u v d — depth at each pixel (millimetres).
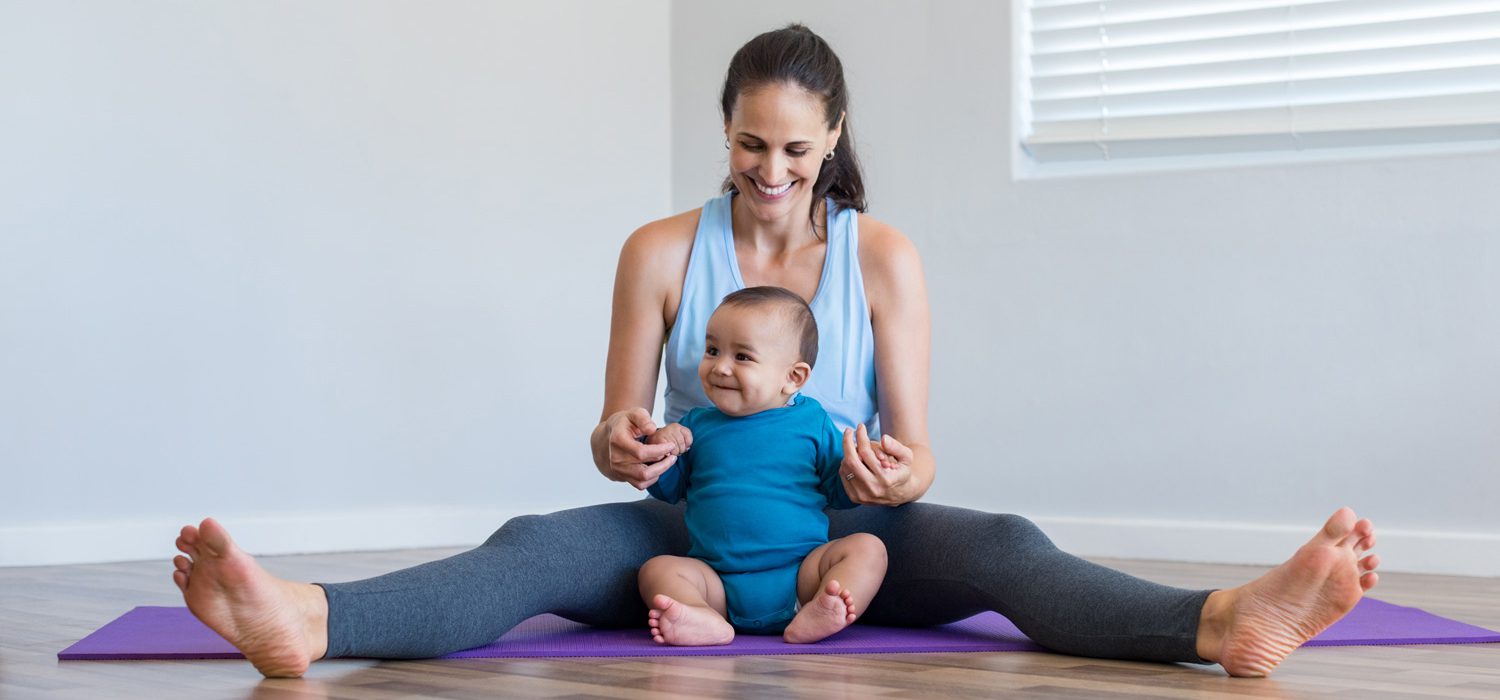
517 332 3844
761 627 1883
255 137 3375
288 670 1523
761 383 1899
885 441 1795
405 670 1616
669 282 2080
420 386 3654
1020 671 1624
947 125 3760
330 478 3496
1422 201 3180
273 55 3408
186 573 1439
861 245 2072
